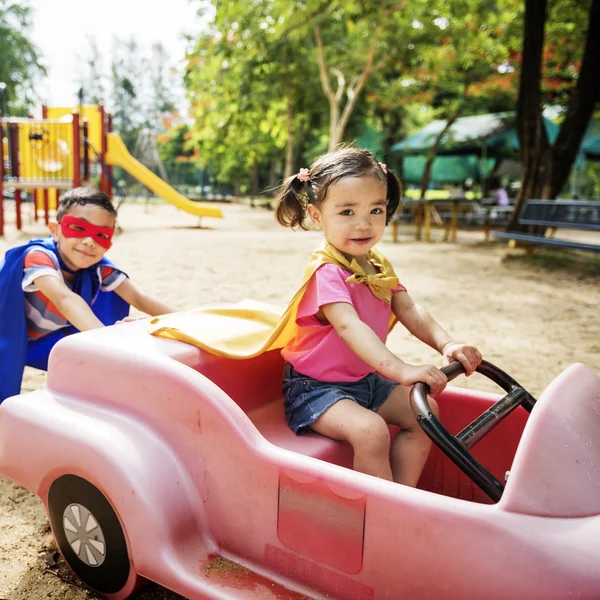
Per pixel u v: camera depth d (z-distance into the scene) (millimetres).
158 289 6055
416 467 1785
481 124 19562
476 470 1287
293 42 17891
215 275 7074
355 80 18797
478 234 14625
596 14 10039
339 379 1777
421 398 1405
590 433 1308
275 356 1965
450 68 18188
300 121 24312
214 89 21703
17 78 29234
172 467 1518
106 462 1488
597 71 10297
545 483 1198
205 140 27906
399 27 16844
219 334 1809
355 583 1313
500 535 1158
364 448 1602
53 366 1797
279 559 1415
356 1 15531
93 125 13805
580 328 4922
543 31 10484
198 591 1389
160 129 52344
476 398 1891
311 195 1822
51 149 11086
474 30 16422
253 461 1424
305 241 11547
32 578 1745
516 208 11039
